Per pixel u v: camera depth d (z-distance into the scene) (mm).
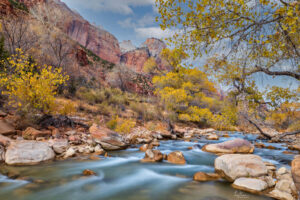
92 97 14609
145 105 17484
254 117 6301
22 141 4996
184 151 7719
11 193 3129
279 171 4457
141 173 4723
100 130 7422
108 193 3469
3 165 4227
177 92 17266
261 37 2807
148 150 6219
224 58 3689
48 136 6398
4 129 5508
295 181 2695
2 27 13898
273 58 3676
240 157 4445
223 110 7320
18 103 6125
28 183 3547
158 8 3471
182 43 3736
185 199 3238
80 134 7445
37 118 6824
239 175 4000
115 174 4523
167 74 20219
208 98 19469
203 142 10734
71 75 15656
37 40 16250
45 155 4941
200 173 4387
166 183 4066
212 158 6508
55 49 16812
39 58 13969
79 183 3773
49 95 6652
